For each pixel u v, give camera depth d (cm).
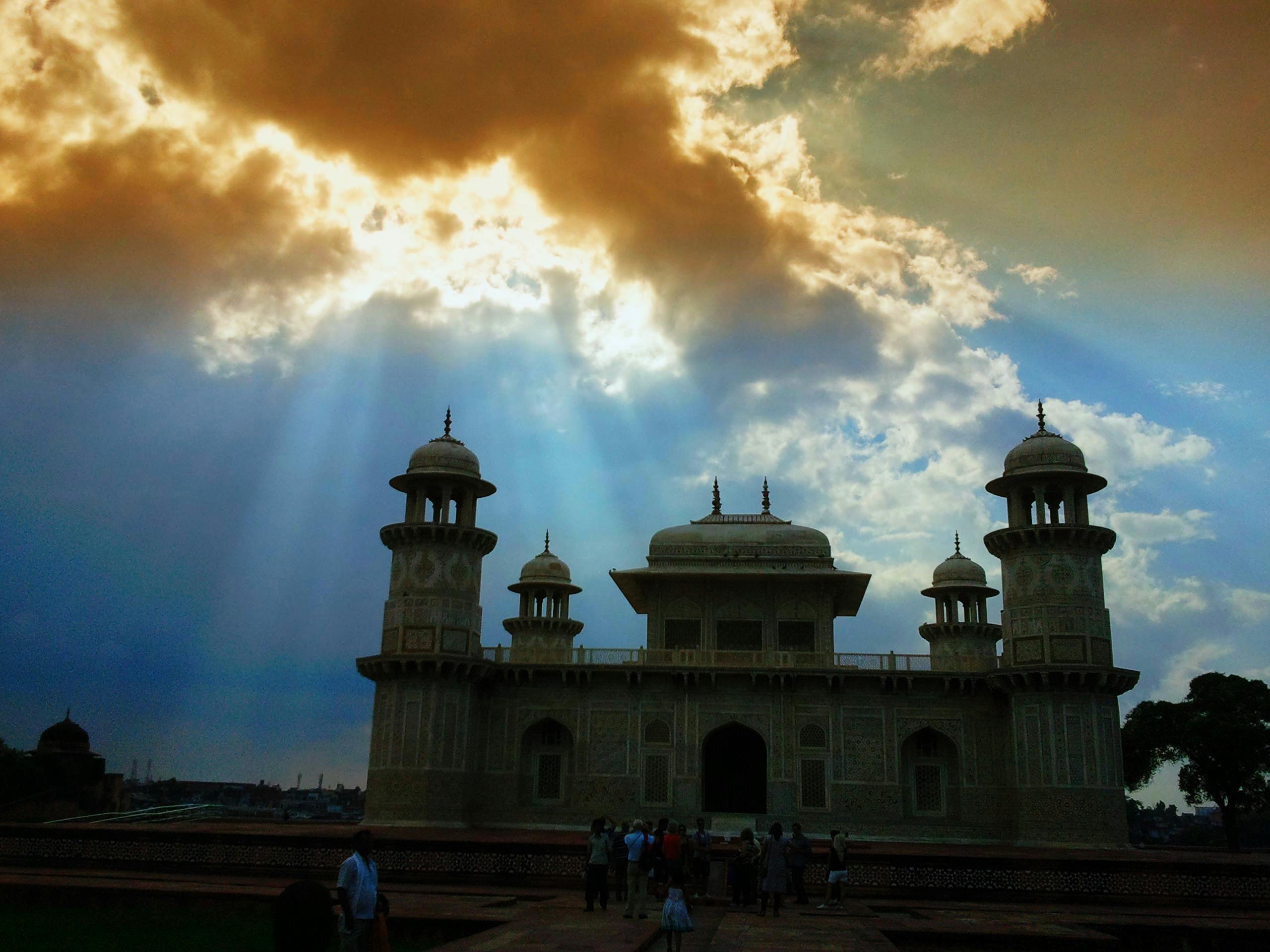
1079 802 3142
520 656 3659
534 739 3666
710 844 2373
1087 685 3206
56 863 2520
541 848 2338
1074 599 3288
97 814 3541
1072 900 2211
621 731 3597
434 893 2148
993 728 3478
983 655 3944
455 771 3412
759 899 2153
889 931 1656
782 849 1911
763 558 3928
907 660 3556
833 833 2109
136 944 1592
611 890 2269
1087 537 3309
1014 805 3366
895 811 3450
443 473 3547
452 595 3509
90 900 1978
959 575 4559
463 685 3497
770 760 3522
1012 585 3397
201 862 2455
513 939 1459
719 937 1570
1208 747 4206
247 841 2453
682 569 3894
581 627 4722
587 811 3531
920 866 2267
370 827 3222
